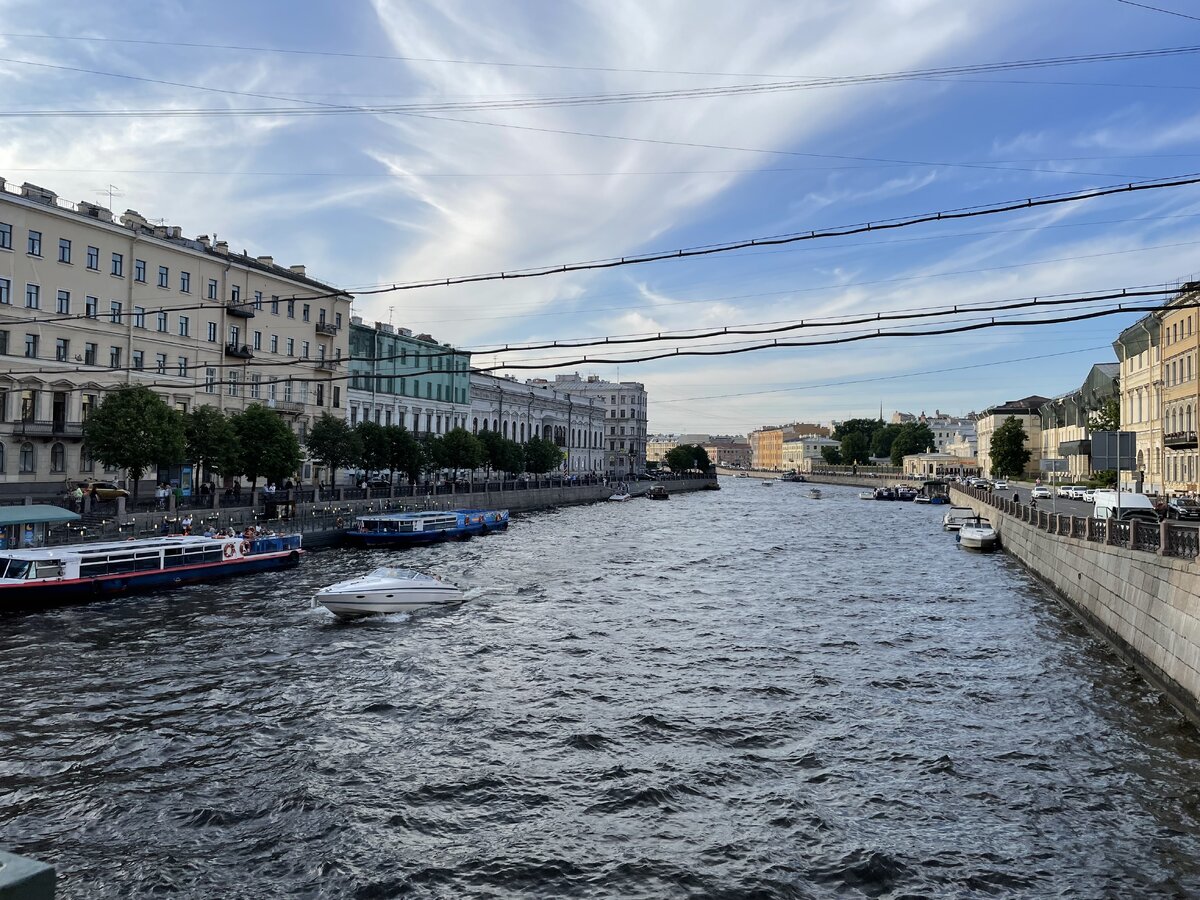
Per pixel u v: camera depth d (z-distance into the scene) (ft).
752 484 647.15
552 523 225.97
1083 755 50.06
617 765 48.39
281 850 38.34
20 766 47.47
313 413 225.97
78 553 95.30
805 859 37.68
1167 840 39.52
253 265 204.54
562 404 409.69
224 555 113.70
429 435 246.88
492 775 46.91
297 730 53.88
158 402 136.05
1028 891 35.04
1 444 148.46
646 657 73.46
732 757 49.78
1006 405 445.78
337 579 113.50
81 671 66.69
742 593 109.29
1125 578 73.61
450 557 144.15
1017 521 148.87
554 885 35.47
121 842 38.96
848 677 67.05
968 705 59.93
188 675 66.08
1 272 148.05
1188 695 56.65
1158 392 201.98
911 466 600.80
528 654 74.54
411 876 36.06
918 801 43.70
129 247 171.83
